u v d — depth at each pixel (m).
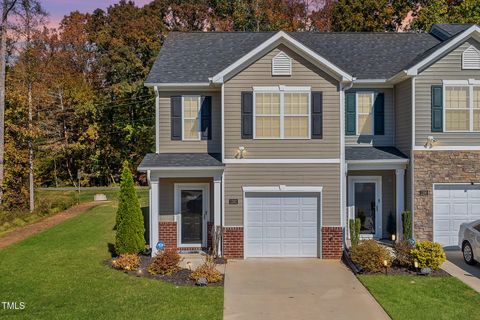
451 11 38.28
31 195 29.28
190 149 18.62
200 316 10.85
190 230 18.47
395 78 18.30
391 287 13.16
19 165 29.53
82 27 54.19
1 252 17.31
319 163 17.02
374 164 18.22
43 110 38.31
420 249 14.63
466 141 17.84
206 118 18.59
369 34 22.58
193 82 18.11
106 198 35.84
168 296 12.27
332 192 17.03
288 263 16.33
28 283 13.33
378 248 15.03
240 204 17.05
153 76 18.53
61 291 12.61
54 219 25.72
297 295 12.72
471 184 17.88
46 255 16.69
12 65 30.41
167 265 14.33
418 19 39.66
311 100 17.00
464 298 12.23
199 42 21.25
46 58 48.22
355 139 19.44
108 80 50.53
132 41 50.91
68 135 45.84
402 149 18.66
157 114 18.61
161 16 56.47
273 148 17.06
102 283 13.34
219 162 17.17
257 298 12.45
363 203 19.36
